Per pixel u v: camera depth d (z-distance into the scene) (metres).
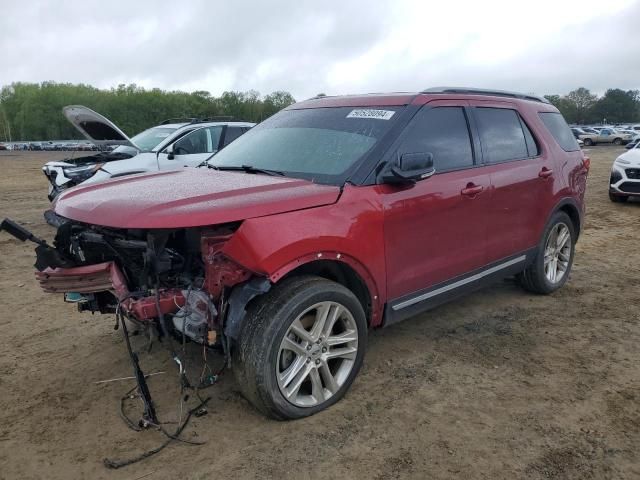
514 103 5.14
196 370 3.97
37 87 124.31
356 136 3.94
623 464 2.94
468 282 4.44
